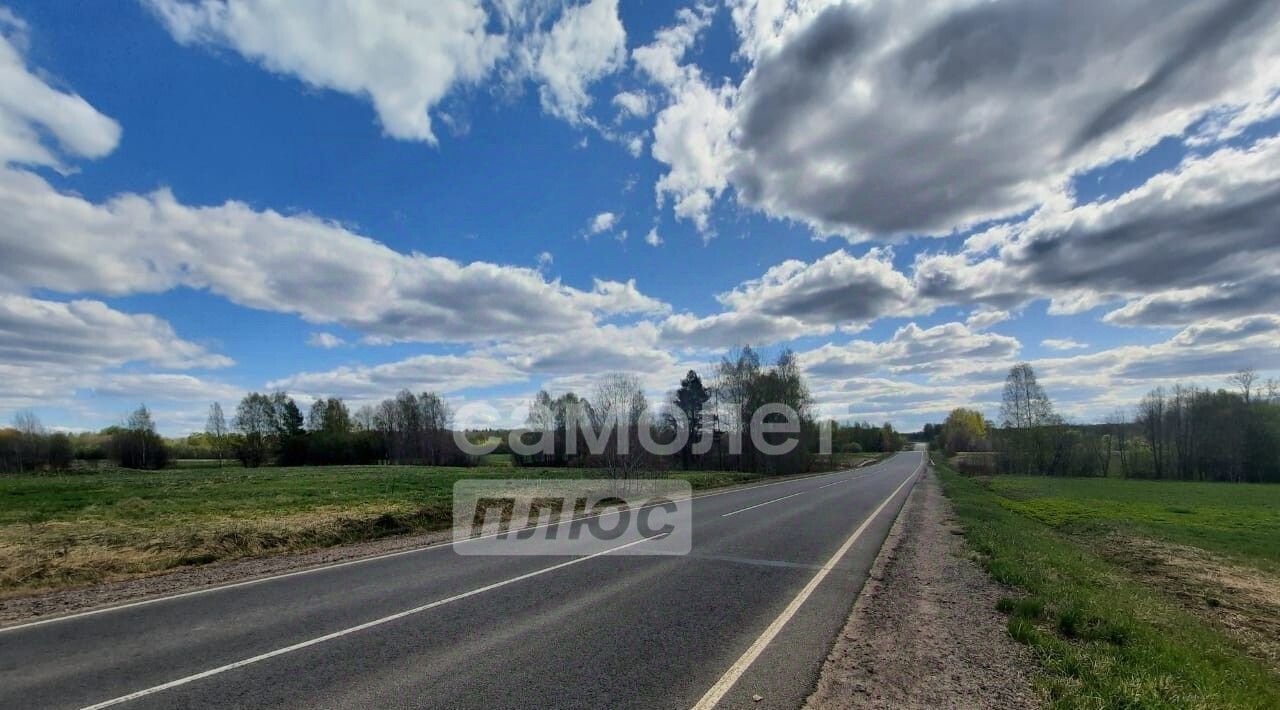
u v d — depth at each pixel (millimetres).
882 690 4949
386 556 11375
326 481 30828
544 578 9266
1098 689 4863
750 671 5363
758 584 8922
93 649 5965
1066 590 8383
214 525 13312
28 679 5180
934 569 10344
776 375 57594
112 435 64062
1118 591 9242
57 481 30734
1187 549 15781
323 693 4855
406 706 4605
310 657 5707
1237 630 8570
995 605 7777
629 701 4711
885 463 86938
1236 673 5945
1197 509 28688
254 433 74688
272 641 6184
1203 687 5133
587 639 6258
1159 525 21750
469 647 5992
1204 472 64500
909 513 20500
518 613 7266
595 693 4859
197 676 5230
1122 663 5535
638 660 5641
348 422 85500
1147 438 69750
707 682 5105
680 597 8094
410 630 6570
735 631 6566
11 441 54344
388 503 18797
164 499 20062
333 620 6961
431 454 71312
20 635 6434
